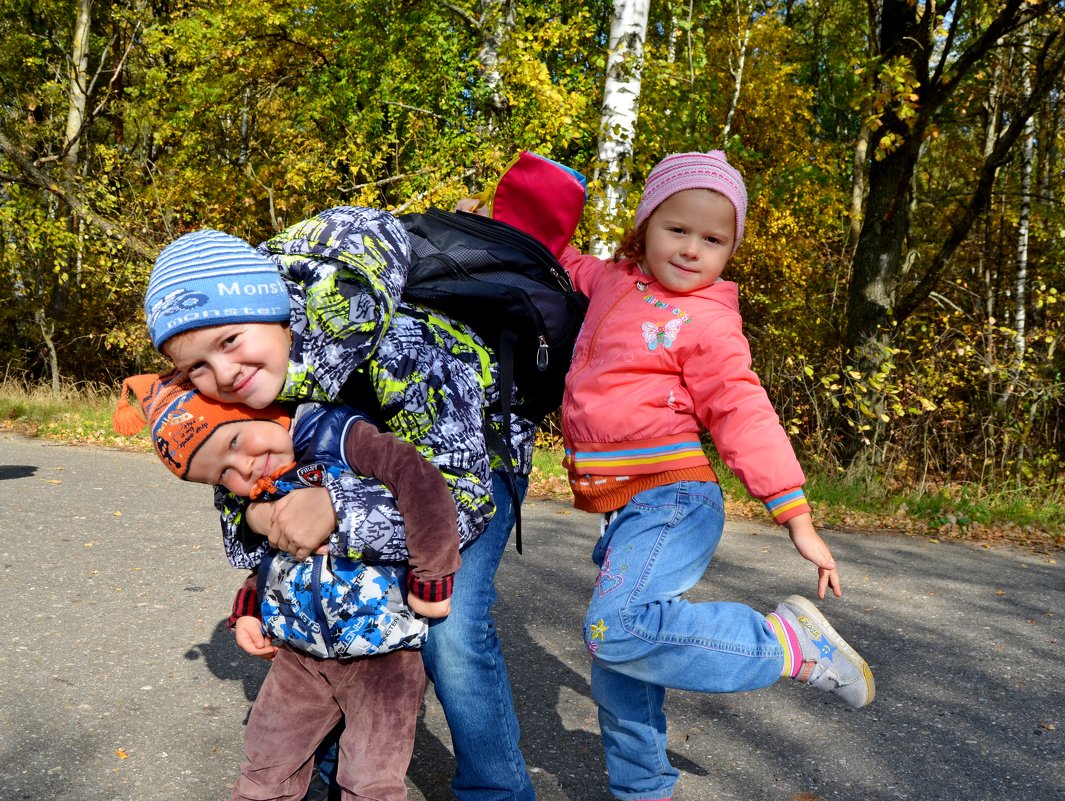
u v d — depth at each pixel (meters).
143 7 18.97
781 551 6.56
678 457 2.13
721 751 2.97
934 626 4.72
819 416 10.33
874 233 11.08
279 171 15.86
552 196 2.35
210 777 2.55
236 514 1.87
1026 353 11.40
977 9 12.12
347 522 1.70
